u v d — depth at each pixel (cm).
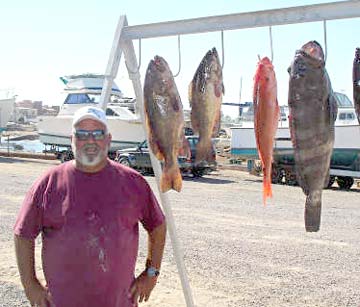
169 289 740
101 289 346
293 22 381
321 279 810
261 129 348
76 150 352
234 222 1277
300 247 1023
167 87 376
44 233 356
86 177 353
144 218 376
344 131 2141
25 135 5866
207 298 708
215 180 2377
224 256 937
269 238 1100
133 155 2430
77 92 3241
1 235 1056
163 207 465
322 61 329
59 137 3158
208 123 369
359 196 1953
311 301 708
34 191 358
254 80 349
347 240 1098
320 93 326
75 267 344
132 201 358
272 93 345
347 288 768
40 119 3266
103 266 344
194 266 865
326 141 330
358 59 335
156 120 377
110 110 2923
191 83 373
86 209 346
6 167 2661
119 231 349
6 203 1474
